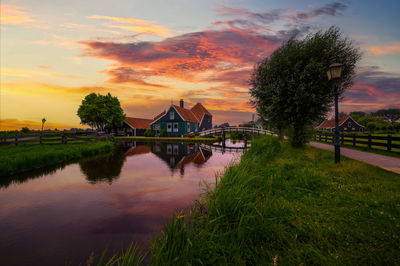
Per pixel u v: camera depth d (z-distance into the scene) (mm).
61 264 2906
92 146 15336
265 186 5219
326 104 11922
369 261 2389
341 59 11312
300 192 4914
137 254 3111
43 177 7809
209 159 13031
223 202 3561
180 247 2584
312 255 2543
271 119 14211
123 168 9789
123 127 46625
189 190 6430
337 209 3867
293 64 12164
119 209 4914
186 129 38875
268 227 3113
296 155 10383
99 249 3291
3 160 8344
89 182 7281
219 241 2881
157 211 4773
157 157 13719
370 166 7148
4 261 2988
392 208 3742
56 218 4434
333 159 8891
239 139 39562
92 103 42500
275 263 2332
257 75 14531
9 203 5273
